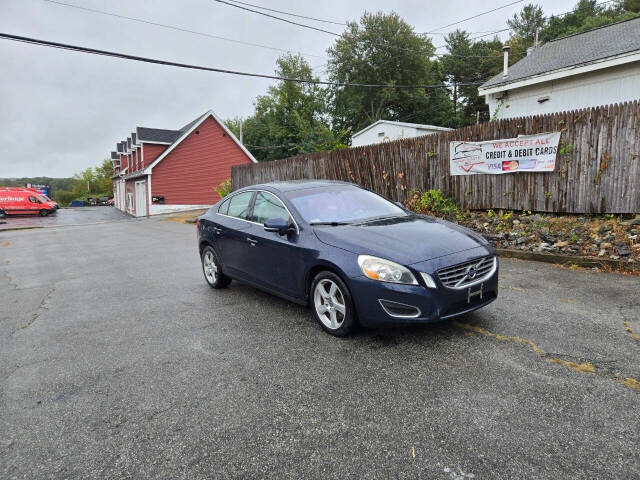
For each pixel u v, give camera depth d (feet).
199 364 11.08
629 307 13.28
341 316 12.18
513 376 9.34
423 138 30.45
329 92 156.04
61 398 9.66
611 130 21.24
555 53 49.47
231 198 18.21
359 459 6.96
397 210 15.49
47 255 35.73
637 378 8.98
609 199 21.68
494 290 12.00
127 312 16.29
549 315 12.94
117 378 10.53
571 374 9.30
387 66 136.67
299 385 9.60
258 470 6.86
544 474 6.34
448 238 12.09
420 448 7.13
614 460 6.54
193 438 7.84
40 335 14.19
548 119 23.52
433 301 10.53
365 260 11.20
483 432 7.45
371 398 8.84
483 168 26.96
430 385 9.18
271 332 13.07
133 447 7.67
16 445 7.92
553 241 21.18
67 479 6.89
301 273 13.07
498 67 141.08
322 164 40.22
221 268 18.13
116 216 102.83
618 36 43.75
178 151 91.71
